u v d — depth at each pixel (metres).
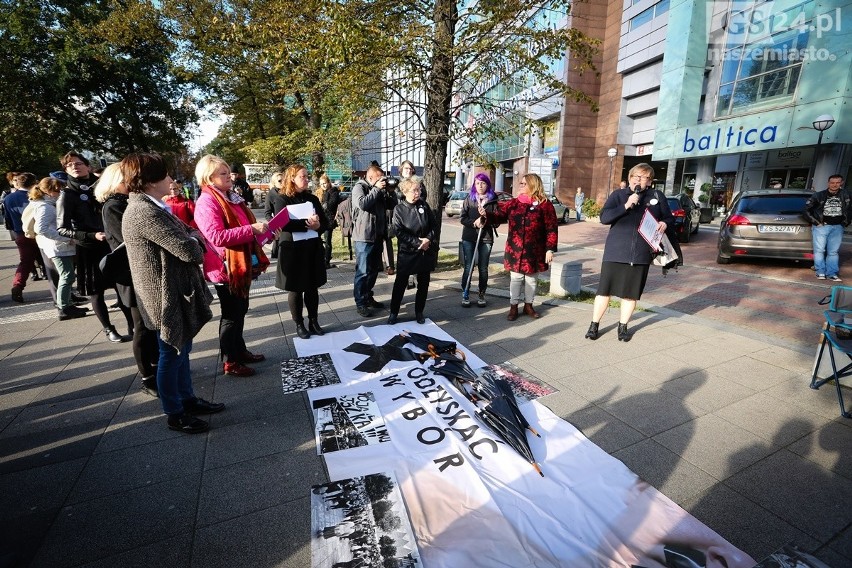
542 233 4.74
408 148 7.52
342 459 2.41
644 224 3.78
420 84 6.38
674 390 3.20
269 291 6.43
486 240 5.23
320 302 5.79
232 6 10.80
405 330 4.52
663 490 2.17
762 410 2.92
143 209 2.26
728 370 3.54
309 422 2.82
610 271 4.07
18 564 1.76
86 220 4.02
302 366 3.66
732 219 8.12
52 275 5.28
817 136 13.24
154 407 3.04
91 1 18.89
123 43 13.20
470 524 1.94
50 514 2.04
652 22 20.78
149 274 2.32
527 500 2.08
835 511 2.03
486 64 6.25
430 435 2.62
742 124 15.70
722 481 2.23
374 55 5.58
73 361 3.87
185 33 11.90
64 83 17.22
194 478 2.29
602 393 3.16
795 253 7.57
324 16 6.13
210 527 1.96
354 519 1.98
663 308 5.28
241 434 2.69
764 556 1.79
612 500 2.08
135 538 1.90
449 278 7.20
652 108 22.34
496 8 5.70
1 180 23.03
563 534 1.88
